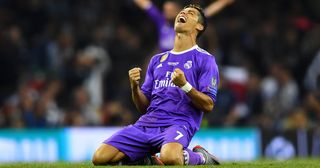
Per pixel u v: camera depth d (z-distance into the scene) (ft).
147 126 70.79
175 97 70.85
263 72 178.29
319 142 139.13
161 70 72.54
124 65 171.73
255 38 184.03
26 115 145.28
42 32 176.14
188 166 64.28
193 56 72.02
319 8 192.95
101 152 69.36
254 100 164.14
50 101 149.79
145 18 185.88
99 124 150.71
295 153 138.92
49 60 167.02
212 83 70.49
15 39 167.32
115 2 186.29
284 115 162.40
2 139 130.00
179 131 68.74
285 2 197.06
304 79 179.22
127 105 162.40
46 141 131.23
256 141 138.21
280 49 183.21
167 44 110.63
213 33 167.02
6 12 176.86
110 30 178.60
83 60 164.66
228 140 135.95
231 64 175.83
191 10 73.51
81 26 178.19
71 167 66.69
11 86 163.73
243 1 191.72
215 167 64.44
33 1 178.60
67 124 149.28
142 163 70.85
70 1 182.70
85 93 153.99
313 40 184.65
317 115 161.07
